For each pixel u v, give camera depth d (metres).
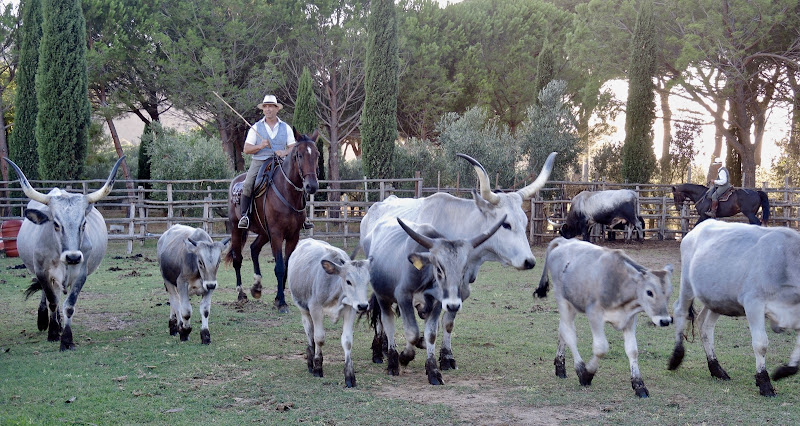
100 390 6.25
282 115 31.98
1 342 8.30
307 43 28.97
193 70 27.52
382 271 6.79
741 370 7.15
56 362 7.25
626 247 20.69
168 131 28.77
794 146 32.94
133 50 28.52
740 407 5.88
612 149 29.70
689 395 6.25
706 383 6.67
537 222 21.70
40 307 8.94
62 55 22.19
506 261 7.23
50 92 22.14
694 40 23.61
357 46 29.11
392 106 24.80
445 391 6.34
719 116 26.12
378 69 24.61
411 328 6.52
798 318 6.17
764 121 28.00
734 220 24.22
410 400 6.03
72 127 22.45
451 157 25.77
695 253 7.01
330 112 31.70
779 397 6.18
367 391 6.30
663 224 23.22
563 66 33.38
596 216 20.72
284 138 11.19
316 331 6.64
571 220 21.19
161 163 26.05
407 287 6.49
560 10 35.62
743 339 8.64
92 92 30.69
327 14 29.36
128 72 29.12
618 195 20.44
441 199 7.69
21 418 5.33
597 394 6.24
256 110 30.81
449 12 33.47
